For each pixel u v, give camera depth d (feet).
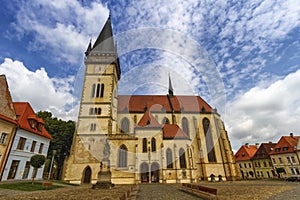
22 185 61.98
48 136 106.22
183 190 60.95
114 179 100.68
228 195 44.32
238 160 215.51
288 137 166.40
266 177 177.37
